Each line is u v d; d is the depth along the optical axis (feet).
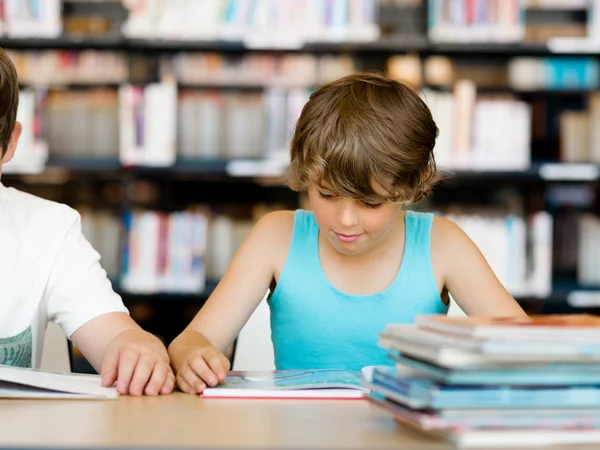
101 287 4.05
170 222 9.63
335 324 4.33
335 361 4.34
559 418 2.15
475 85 10.61
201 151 9.99
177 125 9.95
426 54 10.30
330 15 9.66
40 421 2.37
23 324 3.98
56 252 4.10
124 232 9.66
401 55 10.37
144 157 9.68
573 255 10.40
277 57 10.38
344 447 2.05
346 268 4.34
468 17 9.77
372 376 2.55
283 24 9.66
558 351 2.15
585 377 2.17
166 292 9.54
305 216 4.52
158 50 10.24
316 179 3.56
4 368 3.13
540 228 9.77
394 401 2.38
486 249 9.75
